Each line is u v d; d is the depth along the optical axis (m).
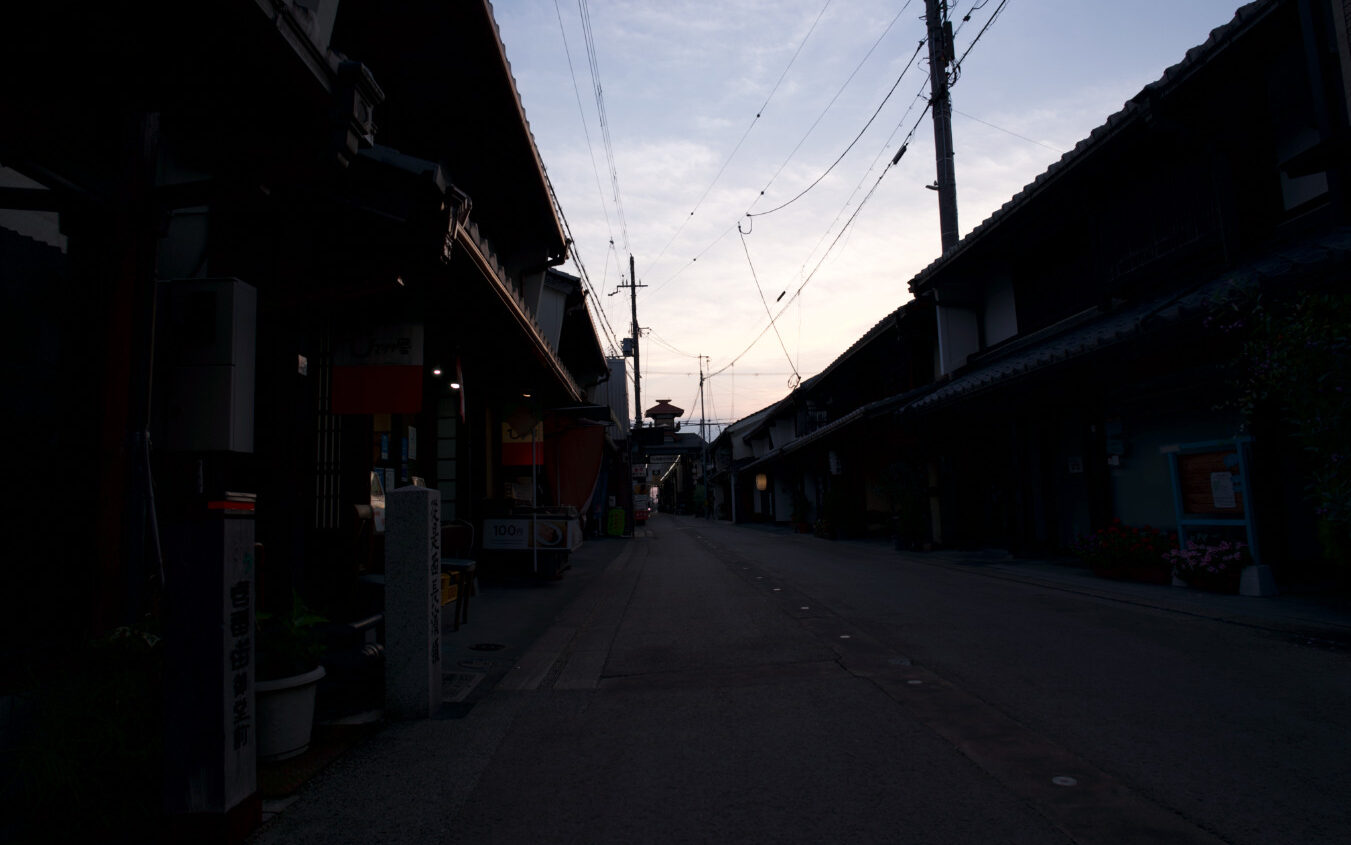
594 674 5.77
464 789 3.53
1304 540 8.45
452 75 8.84
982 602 8.39
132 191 4.08
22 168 3.60
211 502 3.05
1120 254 10.88
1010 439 14.84
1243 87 8.80
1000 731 3.99
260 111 3.51
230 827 2.95
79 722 3.08
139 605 3.97
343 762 3.93
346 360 6.41
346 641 5.23
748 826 3.00
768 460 32.81
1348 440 5.14
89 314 3.95
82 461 3.84
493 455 13.34
